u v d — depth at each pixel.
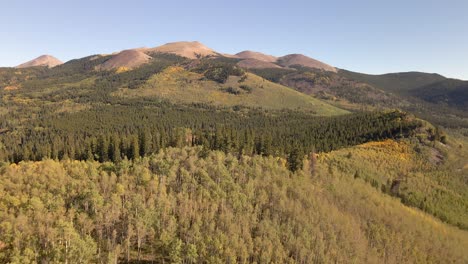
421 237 119.88
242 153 150.00
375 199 135.12
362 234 109.25
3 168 116.69
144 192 96.62
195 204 94.44
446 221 146.12
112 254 74.38
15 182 101.56
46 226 77.88
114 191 95.75
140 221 81.94
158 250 83.94
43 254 71.81
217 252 79.69
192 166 115.44
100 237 81.50
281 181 121.25
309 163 151.50
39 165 121.06
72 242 71.62
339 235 103.06
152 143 169.50
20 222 76.44
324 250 95.12
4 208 82.88
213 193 101.06
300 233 95.06
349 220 112.06
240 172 120.81
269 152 159.25
